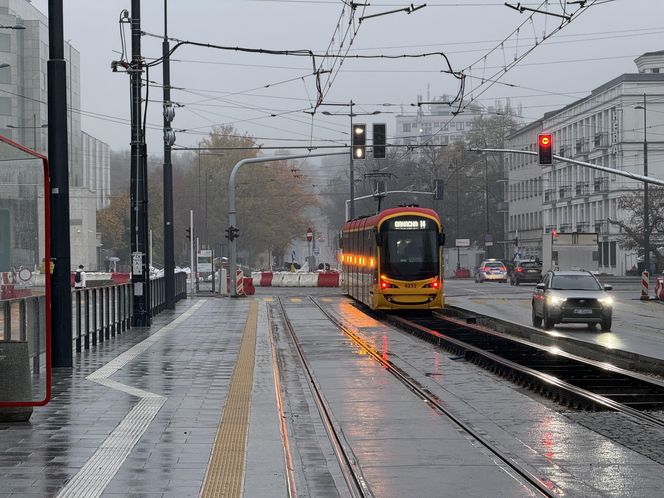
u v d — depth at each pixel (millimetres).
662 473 11102
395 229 41406
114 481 10281
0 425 13906
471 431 14000
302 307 48406
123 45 33812
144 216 34750
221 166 121625
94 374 20562
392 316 40500
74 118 119500
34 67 105750
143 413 15086
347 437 13625
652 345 29656
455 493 10172
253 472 10750
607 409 15977
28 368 14328
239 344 27844
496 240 137000
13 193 14773
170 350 26109
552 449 12633
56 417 14727
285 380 20516
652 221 85312
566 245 75062
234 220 58281
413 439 13461
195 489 9914
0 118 104000
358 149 45750
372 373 21531
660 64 108375
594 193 105375
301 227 130375
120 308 32094
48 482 10219
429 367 22781
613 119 100375
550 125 121625
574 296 34938
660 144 98500
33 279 15883
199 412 15211
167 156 46281
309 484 10742
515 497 9953
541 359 25172
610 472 11156
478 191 130125
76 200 115125
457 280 102625
